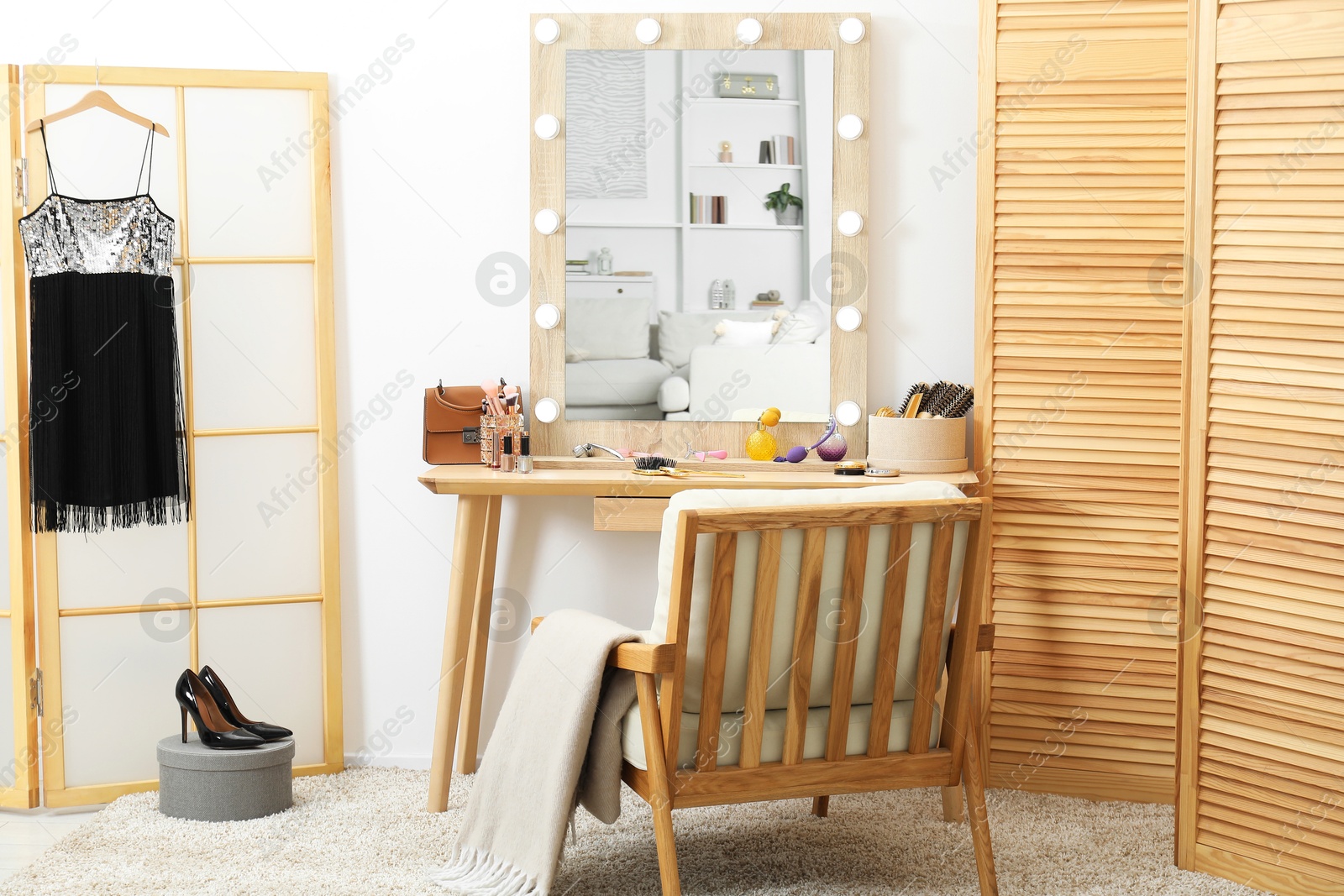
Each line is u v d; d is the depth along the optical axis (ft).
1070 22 8.78
